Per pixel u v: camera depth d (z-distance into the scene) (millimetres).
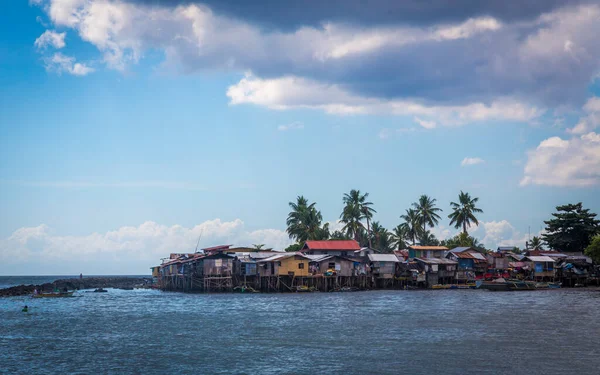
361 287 117375
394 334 49938
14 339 49312
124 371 36844
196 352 42406
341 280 115375
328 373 35656
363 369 36594
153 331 53156
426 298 92562
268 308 74375
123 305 83688
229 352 42250
